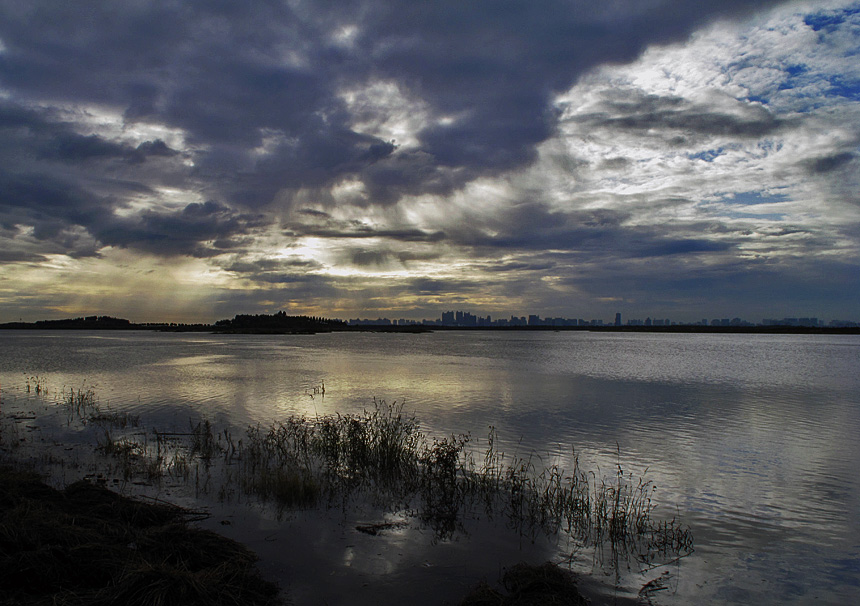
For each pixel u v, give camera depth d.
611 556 8.47
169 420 19.28
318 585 7.13
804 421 20.02
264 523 9.22
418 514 9.91
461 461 13.75
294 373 37.50
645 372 39.12
